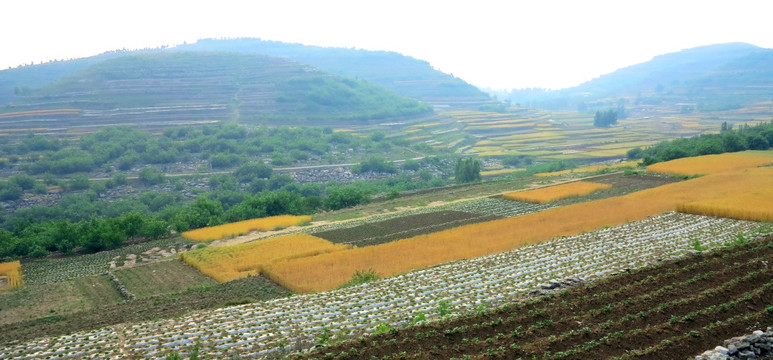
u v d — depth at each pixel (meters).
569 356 19.06
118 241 63.81
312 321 27.47
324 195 127.25
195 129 184.62
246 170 140.88
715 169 77.31
